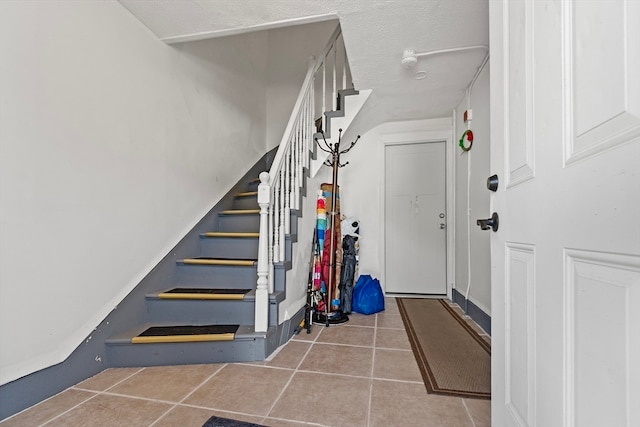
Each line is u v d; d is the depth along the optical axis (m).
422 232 3.56
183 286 2.27
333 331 2.34
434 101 3.03
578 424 0.55
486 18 1.79
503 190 0.93
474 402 1.37
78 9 1.53
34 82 1.33
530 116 0.76
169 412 1.28
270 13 1.79
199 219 2.57
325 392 1.44
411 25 1.86
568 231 0.59
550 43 0.66
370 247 3.51
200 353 1.76
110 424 1.20
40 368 1.35
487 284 2.32
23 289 1.29
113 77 1.74
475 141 2.57
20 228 1.27
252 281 2.21
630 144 0.43
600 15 0.51
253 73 3.61
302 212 2.52
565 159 0.60
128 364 1.71
